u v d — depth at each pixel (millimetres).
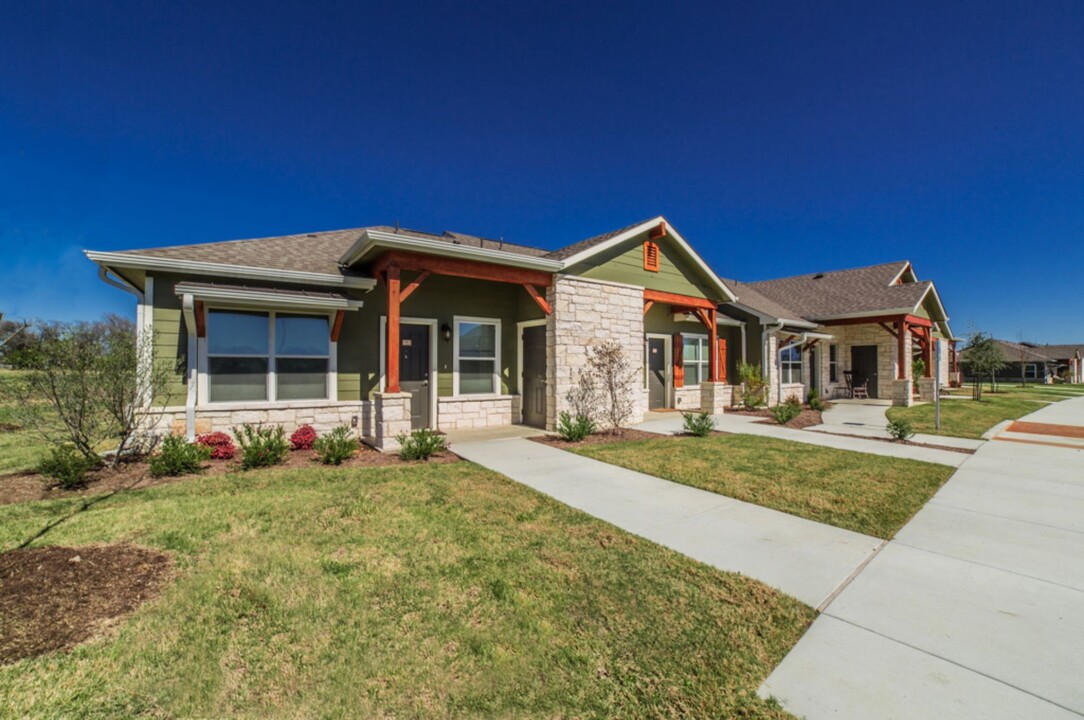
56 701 2066
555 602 3051
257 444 6500
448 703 2139
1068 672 2342
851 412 14484
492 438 8906
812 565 3658
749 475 6355
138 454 6926
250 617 2803
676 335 14508
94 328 6484
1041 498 5445
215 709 2070
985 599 3129
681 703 2158
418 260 7953
